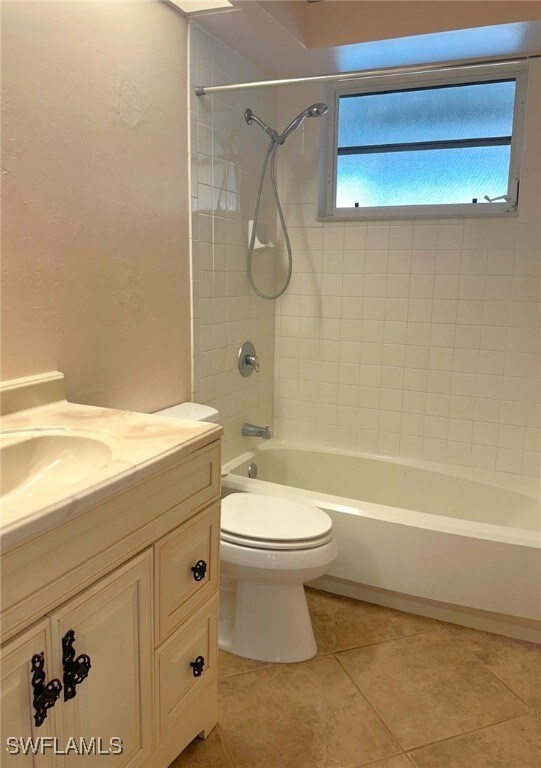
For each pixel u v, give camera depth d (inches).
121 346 68.1
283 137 93.2
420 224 98.4
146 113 68.5
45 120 53.8
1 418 51.7
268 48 85.9
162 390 77.4
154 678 47.7
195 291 82.6
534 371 95.4
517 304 94.7
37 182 53.6
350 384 108.3
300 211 106.0
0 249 50.4
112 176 63.7
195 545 51.3
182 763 55.4
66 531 36.3
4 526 31.6
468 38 80.9
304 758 56.6
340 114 102.4
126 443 46.7
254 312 102.4
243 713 62.3
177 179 76.1
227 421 97.0
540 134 88.7
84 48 57.9
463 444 102.1
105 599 40.5
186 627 51.5
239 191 92.6
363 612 82.0
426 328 101.0
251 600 71.4
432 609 80.5
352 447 110.3
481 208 94.7
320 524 70.6
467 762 56.4
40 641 35.3
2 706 33.1
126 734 44.9
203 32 78.6
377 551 80.4
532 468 98.1
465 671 69.8
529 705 64.4
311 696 65.1
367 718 62.0
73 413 55.1
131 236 68.0
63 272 57.9
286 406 114.3
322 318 108.1
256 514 72.9
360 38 83.0
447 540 76.2
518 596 74.4
